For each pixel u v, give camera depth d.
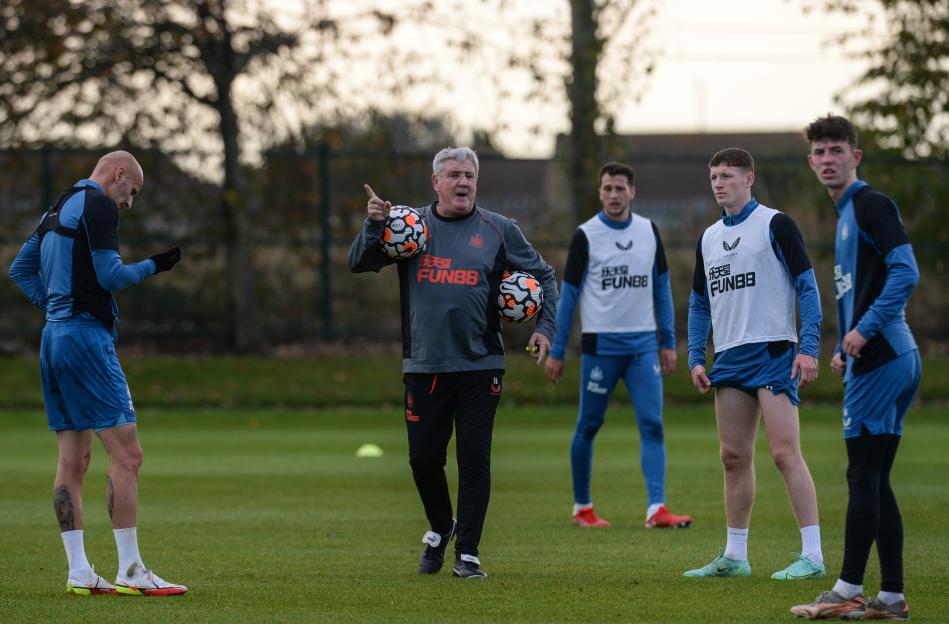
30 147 79.94
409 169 81.38
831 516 33.00
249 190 80.56
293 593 22.34
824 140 21.08
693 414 67.38
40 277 23.31
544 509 35.16
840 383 74.62
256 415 66.81
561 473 43.59
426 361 24.69
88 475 42.50
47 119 80.75
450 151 25.17
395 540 29.34
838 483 39.94
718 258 24.64
